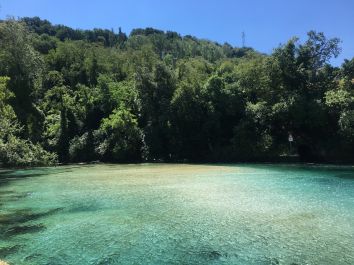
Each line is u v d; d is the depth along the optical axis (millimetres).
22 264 11969
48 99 69250
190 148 57562
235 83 58000
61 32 139750
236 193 23141
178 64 73375
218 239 13992
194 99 56594
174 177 32156
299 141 51625
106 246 13531
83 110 65375
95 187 27531
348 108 46844
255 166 42562
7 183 31875
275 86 53938
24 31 63219
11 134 53625
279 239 13820
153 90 59906
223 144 56281
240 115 56344
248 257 12133
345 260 11688
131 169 42312
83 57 88375
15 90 58188
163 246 13375
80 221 17219
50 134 62000
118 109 62000
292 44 53375
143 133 58750
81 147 59969
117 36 154375
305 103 48844
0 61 57781
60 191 26172
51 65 84688
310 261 11664
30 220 17656
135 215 18016
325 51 53281
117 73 80625
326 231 14672
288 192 23312
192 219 16938
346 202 19984
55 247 13555
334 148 48375
